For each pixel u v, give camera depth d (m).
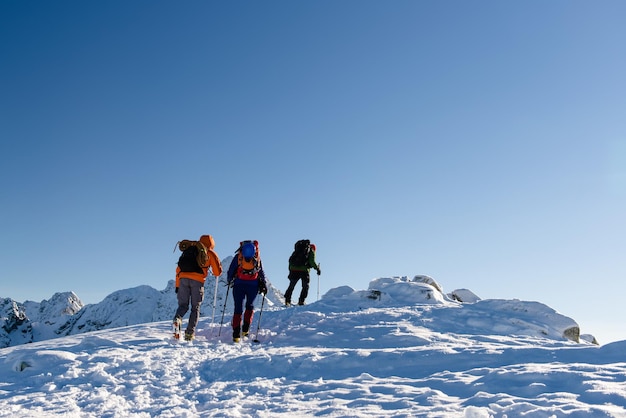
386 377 6.59
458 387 5.66
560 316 13.20
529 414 4.32
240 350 9.25
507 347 7.77
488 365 6.73
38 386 7.01
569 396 4.83
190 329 10.44
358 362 7.27
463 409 4.77
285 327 11.77
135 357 8.28
